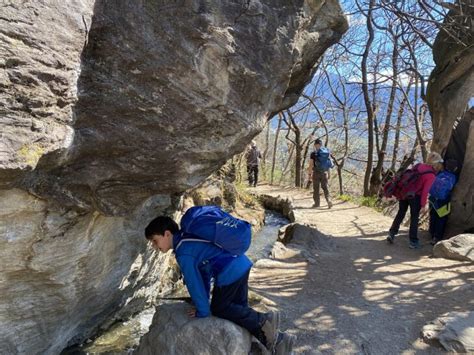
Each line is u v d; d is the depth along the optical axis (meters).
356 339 4.33
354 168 22.97
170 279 6.29
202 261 3.31
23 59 2.37
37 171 2.84
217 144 3.46
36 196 2.97
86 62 2.81
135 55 2.89
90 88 2.87
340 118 22.48
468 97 8.05
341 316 4.81
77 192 3.22
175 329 3.47
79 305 4.11
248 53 3.23
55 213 3.20
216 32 3.03
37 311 3.60
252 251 8.69
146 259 5.09
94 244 3.74
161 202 4.81
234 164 13.02
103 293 4.40
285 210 12.19
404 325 4.60
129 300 5.18
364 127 20.42
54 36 2.50
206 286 3.40
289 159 23.94
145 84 3.00
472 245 6.73
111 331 5.02
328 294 5.45
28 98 2.42
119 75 2.92
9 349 3.55
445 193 7.34
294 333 4.41
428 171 7.16
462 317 4.46
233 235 3.28
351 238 8.32
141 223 4.53
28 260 3.20
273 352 3.65
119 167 3.23
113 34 2.81
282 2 3.35
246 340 3.50
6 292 3.26
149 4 2.85
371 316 4.82
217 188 9.93
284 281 5.91
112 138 3.07
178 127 3.22
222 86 3.20
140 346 3.69
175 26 2.93
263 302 5.01
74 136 2.88
